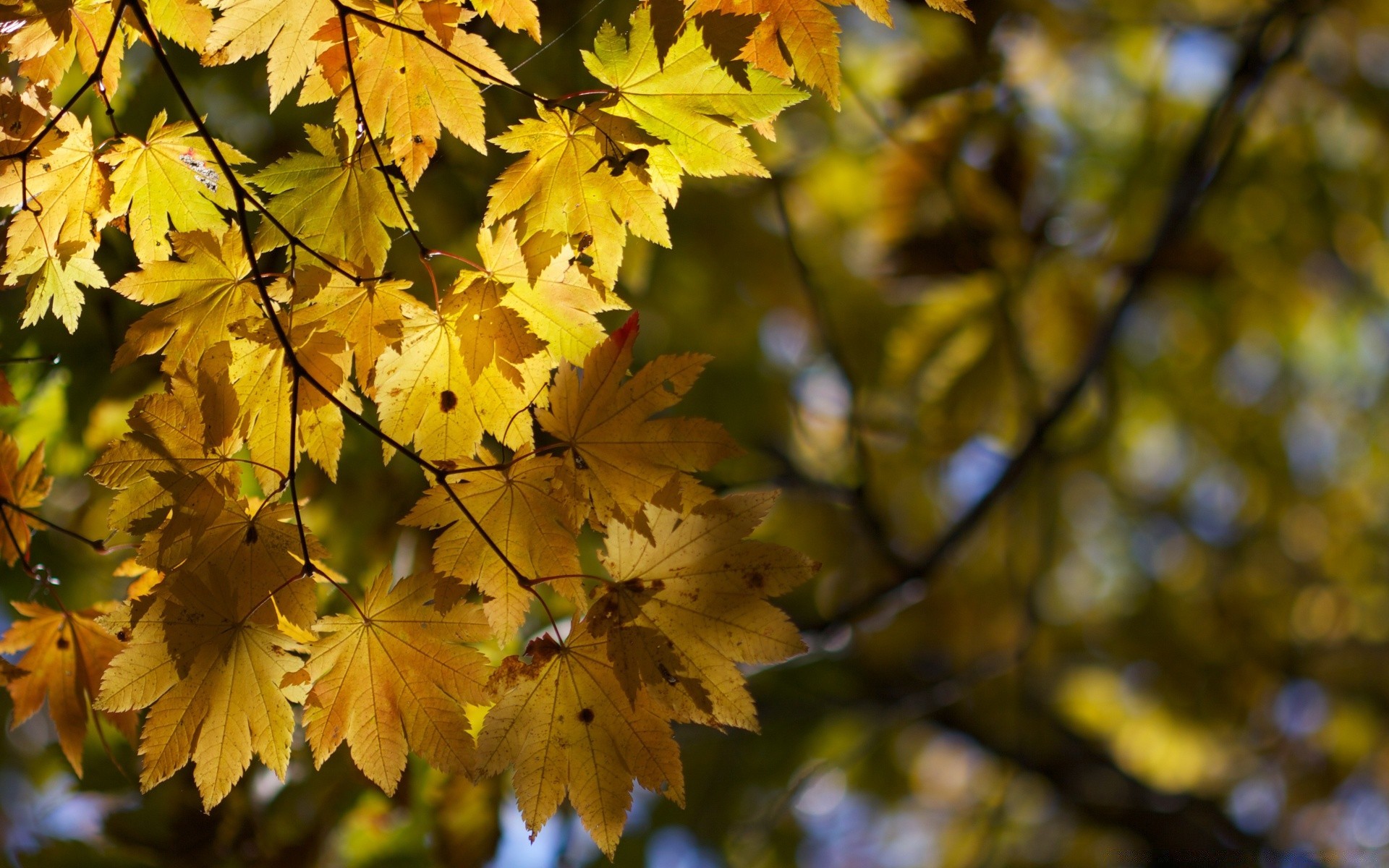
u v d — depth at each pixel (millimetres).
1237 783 7426
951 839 7465
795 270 4633
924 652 6281
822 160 4719
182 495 1506
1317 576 7445
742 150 1586
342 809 3047
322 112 2781
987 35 3744
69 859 2977
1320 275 5914
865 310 4914
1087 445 4594
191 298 1573
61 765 3135
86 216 1664
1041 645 6457
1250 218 5492
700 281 4543
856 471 4141
